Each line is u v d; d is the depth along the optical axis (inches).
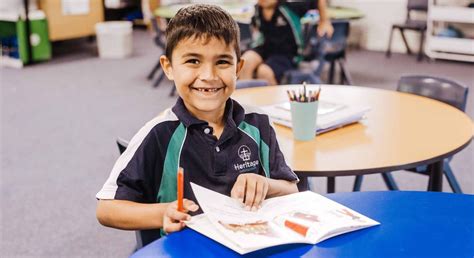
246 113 55.3
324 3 167.0
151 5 339.0
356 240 40.0
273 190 48.9
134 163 49.6
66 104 181.9
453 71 233.3
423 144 65.2
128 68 239.1
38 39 246.1
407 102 85.7
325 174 57.1
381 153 62.3
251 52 165.2
